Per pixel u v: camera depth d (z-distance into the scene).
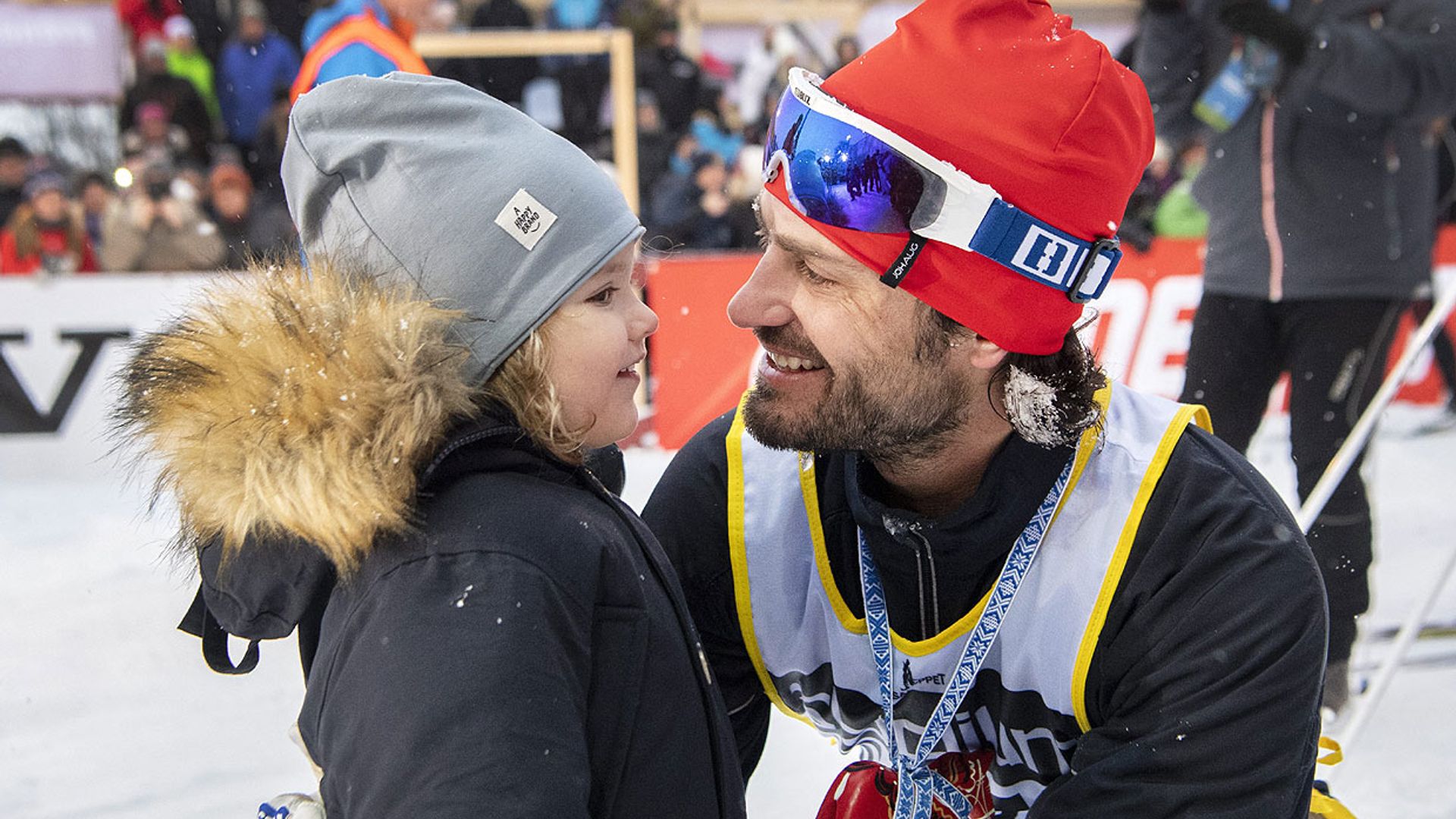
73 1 6.19
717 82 6.76
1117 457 1.21
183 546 1.03
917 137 1.14
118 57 6.28
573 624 0.93
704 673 1.08
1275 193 2.69
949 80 1.15
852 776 1.34
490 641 0.88
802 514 1.28
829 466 1.28
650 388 5.12
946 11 1.17
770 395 1.22
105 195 5.74
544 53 5.61
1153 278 4.89
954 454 1.23
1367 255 2.65
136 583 3.26
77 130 7.12
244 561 0.97
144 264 5.15
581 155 1.10
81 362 4.66
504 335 1.02
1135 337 4.91
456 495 0.96
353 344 0.92
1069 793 1.16
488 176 1.03
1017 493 1.18
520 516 0.95
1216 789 1.12
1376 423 2.26
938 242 1.14
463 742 0.84
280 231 5.49
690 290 4.80
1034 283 1.17
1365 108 2.65
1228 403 2.83
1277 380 2.88
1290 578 1.15
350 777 0.87
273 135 5.87
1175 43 2.97
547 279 1.03
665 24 6.28
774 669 1.34
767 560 1.29
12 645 2.85
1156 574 1.16
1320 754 1.58
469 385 1.00
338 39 2.61
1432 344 5.27
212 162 6.09
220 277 1.05
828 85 1.19
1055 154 1.15
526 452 1.03
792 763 2.34
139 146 5.98
